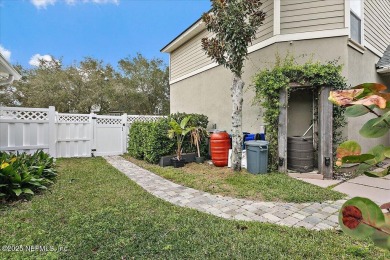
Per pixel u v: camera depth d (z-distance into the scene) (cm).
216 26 548
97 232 256
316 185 439
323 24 556
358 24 618
